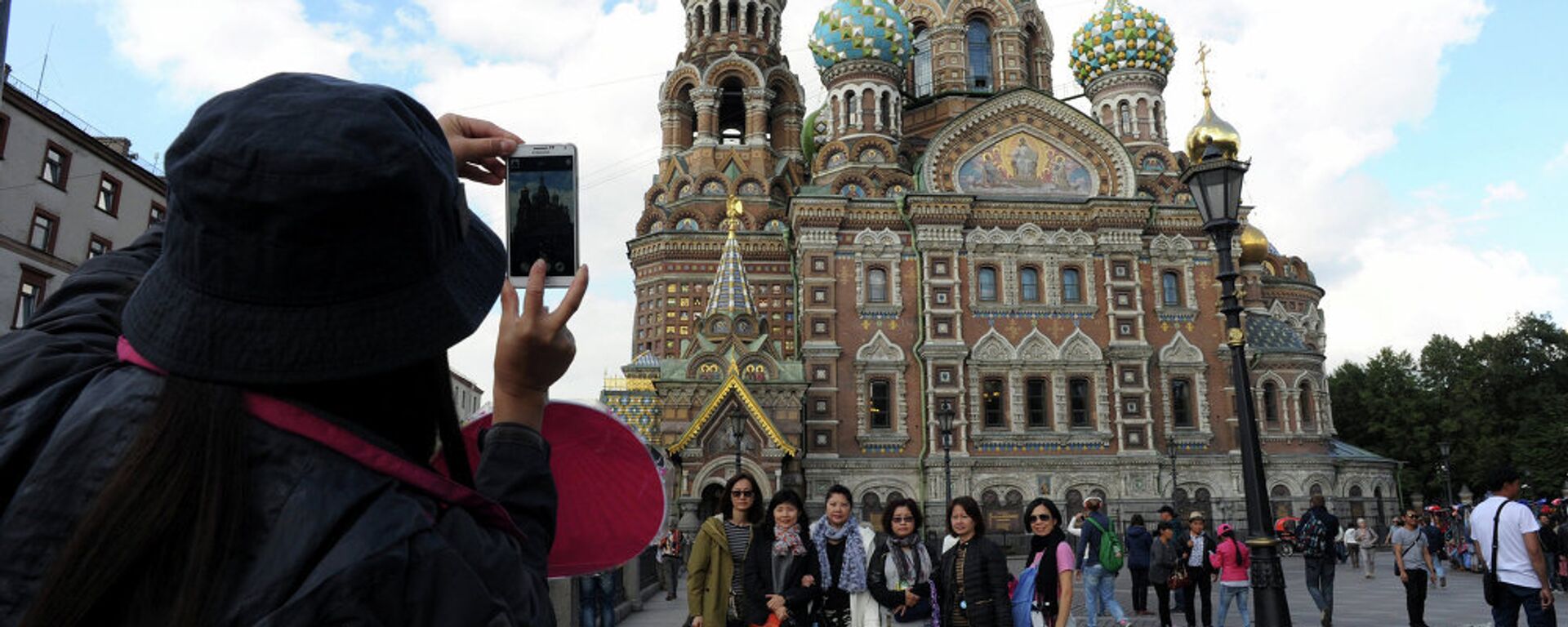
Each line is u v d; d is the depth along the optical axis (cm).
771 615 1000
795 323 6488
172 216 159
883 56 6297
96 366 175
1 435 160
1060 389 5453
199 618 138
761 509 1086
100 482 149
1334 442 6194
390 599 145
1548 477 7081
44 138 4103
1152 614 2453
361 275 159
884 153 6003
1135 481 5356
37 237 4075
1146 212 5647
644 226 7038
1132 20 6631
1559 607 2539
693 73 7144
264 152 146
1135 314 5575
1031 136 5812
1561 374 8094
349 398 171
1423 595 1897
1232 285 1605
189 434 148
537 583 180
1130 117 6581
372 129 153
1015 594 1092
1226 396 5606
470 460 232
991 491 5294
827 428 5316
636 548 248
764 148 7050
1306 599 2792
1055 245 5631
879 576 1034
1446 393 8588
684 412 5272
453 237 177
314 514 147
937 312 5456
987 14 7281
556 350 200
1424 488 8431
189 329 156
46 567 145
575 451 247
